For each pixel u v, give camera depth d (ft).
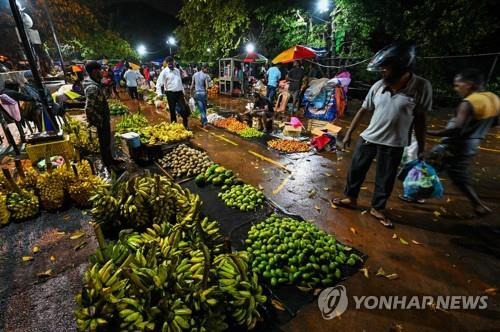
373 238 11.03
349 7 38.86
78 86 29.76
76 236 10.64
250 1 50.42
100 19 74.90
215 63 64.95
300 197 14.32
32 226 11.28
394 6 39.45
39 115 20.06
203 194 13.96
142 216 10.38
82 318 5.72
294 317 7.59
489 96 10.40
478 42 36.42
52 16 52.13
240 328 7.09
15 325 7.27
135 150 17.57
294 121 24.89
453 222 12.10
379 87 10.87
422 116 10.34
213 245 8.78
